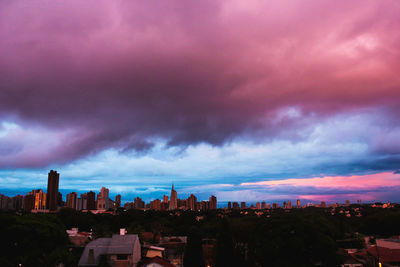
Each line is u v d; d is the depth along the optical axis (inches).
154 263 1884.8
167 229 4790.8
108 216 5447.8
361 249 3127.5
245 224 3137.3
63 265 2014.0
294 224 1760.6
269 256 1724.9
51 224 2358.5
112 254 1909.4
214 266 2357.3
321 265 1738.4
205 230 4259.4
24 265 1951.3
